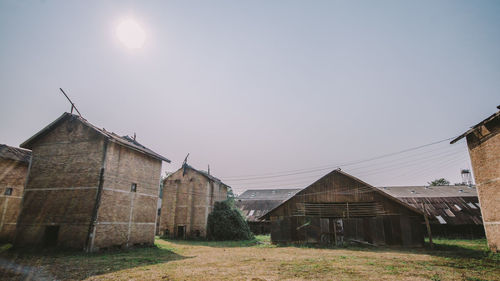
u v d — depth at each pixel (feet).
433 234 109.19
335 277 33.12
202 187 110.73
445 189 139.85
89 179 58.39
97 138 60.70
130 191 65.26
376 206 75.82
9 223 68.13
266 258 50.47
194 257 51.93
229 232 105.40
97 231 55.16
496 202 50.42
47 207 59.26
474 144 55.93
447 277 33.09
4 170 68.74
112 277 32.60
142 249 64.18
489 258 48.44
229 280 31.45
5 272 34.99
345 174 80.48
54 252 52.75
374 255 55.06
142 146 81.76
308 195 81.10
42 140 65.00
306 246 74.90
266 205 150.20
